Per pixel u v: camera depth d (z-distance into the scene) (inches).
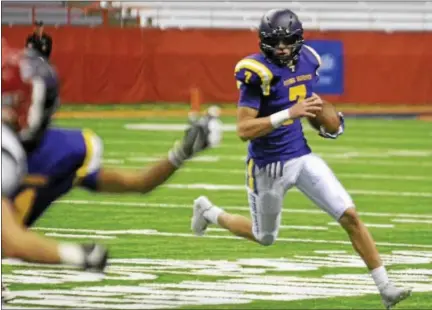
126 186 495.2
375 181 1504.7
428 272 839.1
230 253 912.9
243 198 1296.8
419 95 3078.2
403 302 732.0
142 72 2950.3
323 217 1146.7
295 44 709.3
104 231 1032.2
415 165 1712.6
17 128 461.7
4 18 3216.0
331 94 3034.0
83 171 497.4
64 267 828.0
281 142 730.2
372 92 3053.6
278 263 868.0
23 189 490.9
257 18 3617.1
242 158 1786.4
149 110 2802.7
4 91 457.7
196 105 2603.3
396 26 3722.9
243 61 716.7
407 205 1264.8
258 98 715.4
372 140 2171.5
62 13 3255.4
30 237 398.3
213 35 2982.3
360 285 782.5
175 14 3550.7
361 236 703.1
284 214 1168.8
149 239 984.9
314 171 721.0
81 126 2326.5
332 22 3695.9
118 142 2003.0
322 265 860.6
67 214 1147.3
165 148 1900.8
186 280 792.3
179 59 2970.0
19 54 465.1
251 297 735.1
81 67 2883.9
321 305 713.6
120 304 705.0
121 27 2940.5
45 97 462.0
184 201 1266.0
